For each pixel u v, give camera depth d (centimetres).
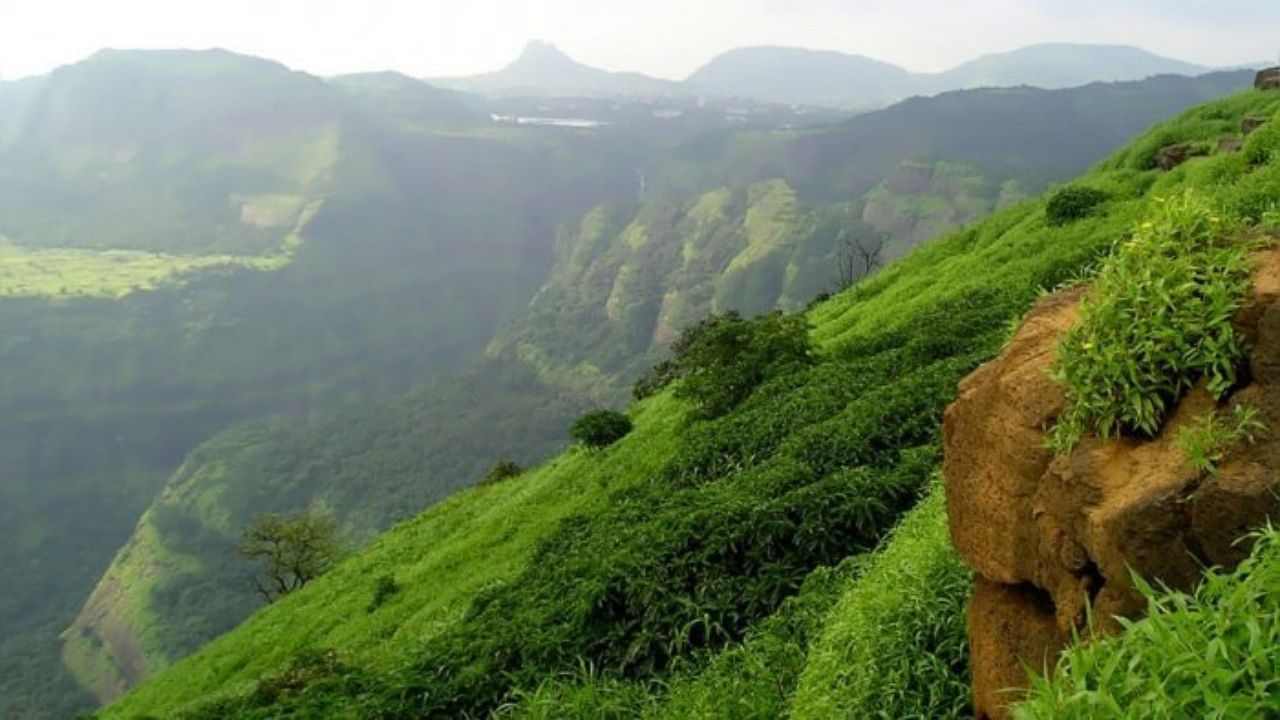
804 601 938
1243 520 351
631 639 1072
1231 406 387
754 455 1778
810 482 1304
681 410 2681
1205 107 3144
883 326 2558
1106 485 410
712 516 1173
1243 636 295
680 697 891
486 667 1165
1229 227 442
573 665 1082
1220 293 398
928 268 3164
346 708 1222
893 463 1300
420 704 1159
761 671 838
